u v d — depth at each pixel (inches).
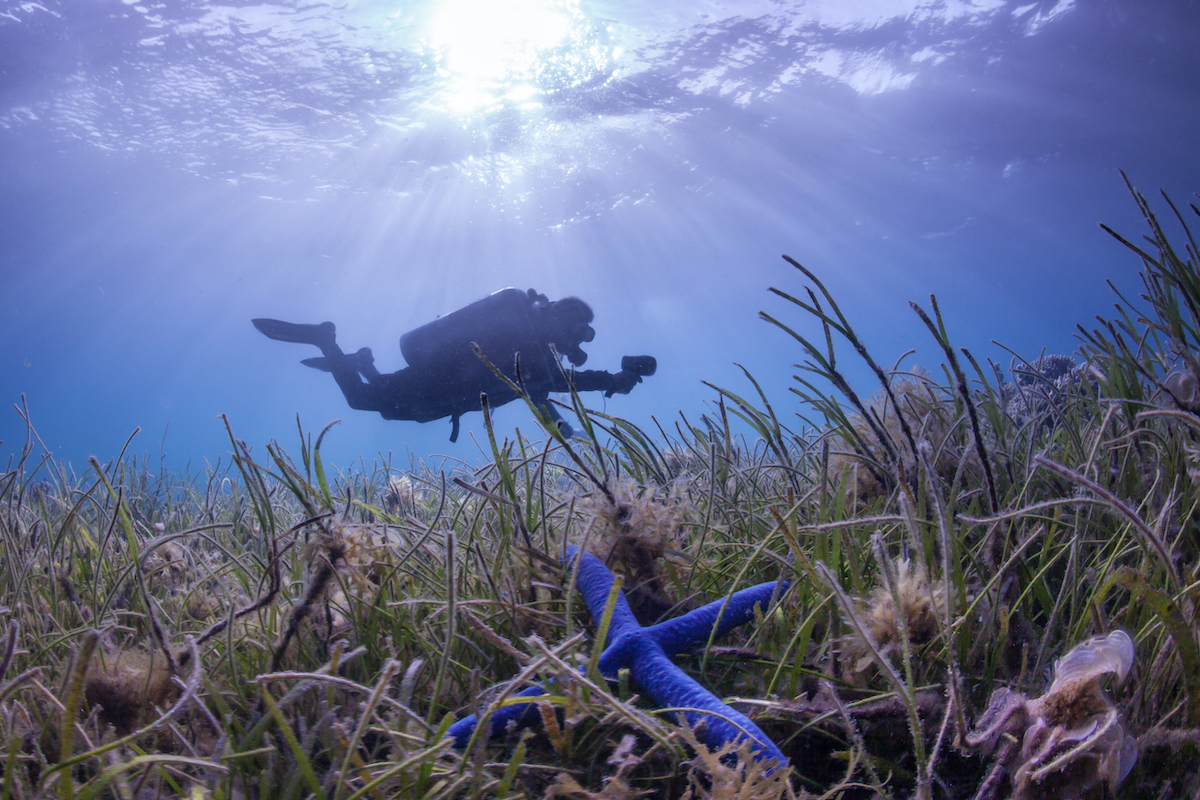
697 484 98.7
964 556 62.3
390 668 35.0
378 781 34.9
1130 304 82.0
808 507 80.4
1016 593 55.3
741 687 54.0
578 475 87.3
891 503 75.3
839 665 50.3
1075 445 84.3
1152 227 73.8
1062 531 68.1
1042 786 37.3
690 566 71.7
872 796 43.6
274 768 44.3
